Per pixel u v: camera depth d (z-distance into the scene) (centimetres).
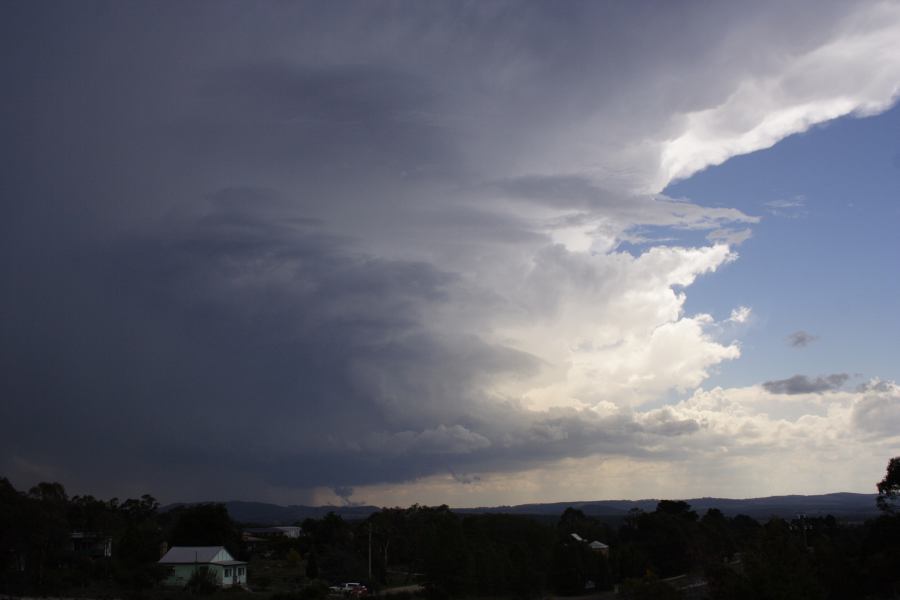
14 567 8731
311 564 11294
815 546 5978
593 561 10969
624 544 13525
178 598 8638
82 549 11600
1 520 8431
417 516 15388
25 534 8575
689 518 15475
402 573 13150
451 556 8419
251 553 14500
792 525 12344
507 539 11062
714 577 4884
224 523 12706
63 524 9581
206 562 10156
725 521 16138
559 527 16150
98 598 8050
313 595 8800
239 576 10525
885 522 6184
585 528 16038
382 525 14162
